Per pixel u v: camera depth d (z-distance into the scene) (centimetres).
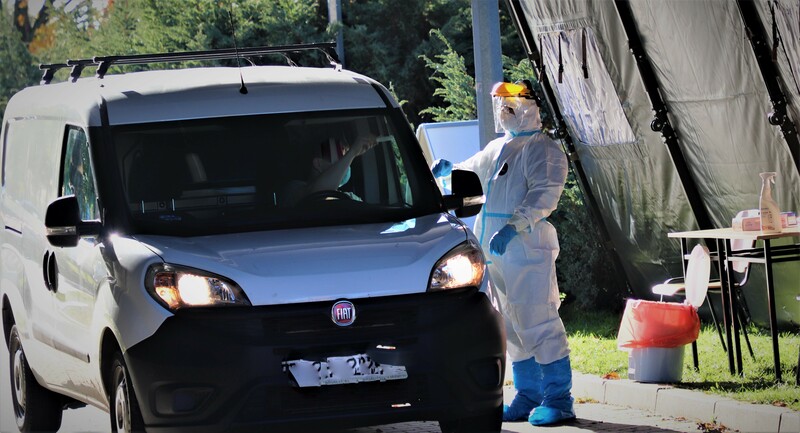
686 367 1945
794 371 1861
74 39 7994
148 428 1321
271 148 1518
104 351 1423
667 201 2320
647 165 2314
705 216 2253
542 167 1705
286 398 1301
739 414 1606
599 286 2667
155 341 1312
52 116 1709
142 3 5616
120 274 1372
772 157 2000
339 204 1499
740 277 2225
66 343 1569
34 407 1812
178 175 1486
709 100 2061
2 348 2817
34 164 1772
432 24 6159
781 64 1842
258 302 1309
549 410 1714
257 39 5628
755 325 2286
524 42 2527
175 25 5528
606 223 2538
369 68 6134
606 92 2308
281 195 1495
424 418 1335
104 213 1454
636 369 1850
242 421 1297
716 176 2159
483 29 2378
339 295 1320
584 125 2434
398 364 1320
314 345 1307
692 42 2027
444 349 1337
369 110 1569
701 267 1881
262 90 1569
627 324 1859
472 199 1553
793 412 1550
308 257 1352
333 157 1532
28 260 1742
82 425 1861
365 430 1709
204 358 1295
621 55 2222
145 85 1587
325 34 5672
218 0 5481
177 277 1326
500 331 1387
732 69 1972
